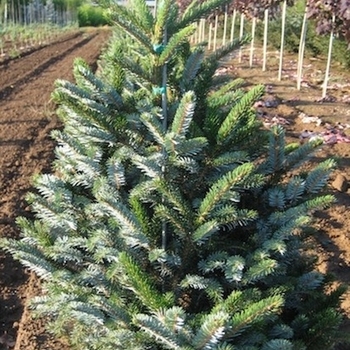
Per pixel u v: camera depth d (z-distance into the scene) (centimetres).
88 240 234
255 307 194
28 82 1282
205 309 237
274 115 788
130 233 222
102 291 243
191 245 224
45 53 1981
